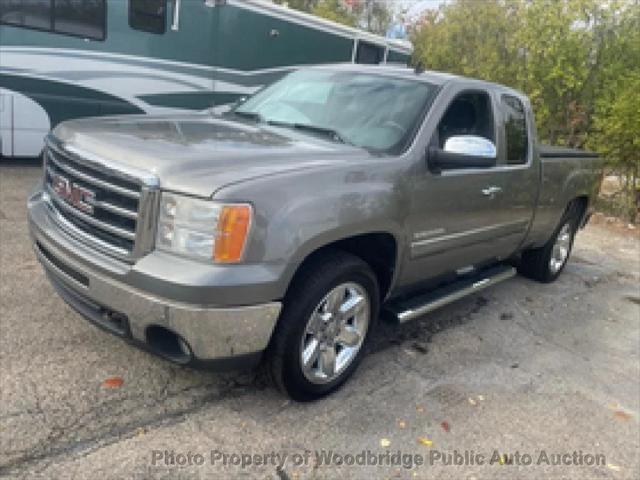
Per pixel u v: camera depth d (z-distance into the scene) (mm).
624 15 11625
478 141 3732
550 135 12352
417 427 3367
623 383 4348
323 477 2857
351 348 3613
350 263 3326
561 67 11469
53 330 3795
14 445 2736
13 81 7914
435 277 4355
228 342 2857
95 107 8695
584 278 7000
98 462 2721
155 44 9078
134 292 2814
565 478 3135
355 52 12219
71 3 8141
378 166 3447
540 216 5508
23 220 5914
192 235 2738
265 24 10312
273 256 2857
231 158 3033
